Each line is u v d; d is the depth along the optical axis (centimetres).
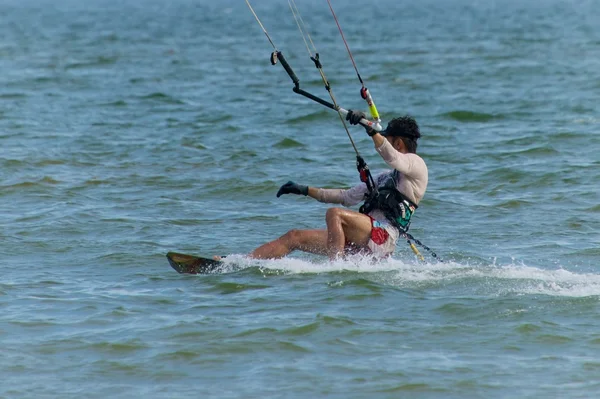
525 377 2409
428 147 6247
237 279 3203
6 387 2378
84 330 2742
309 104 8556
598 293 3027
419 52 14775
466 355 2550
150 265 3478
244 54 14625
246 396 2316
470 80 10575
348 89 9894
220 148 6159
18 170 5316
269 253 3319
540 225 4109
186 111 8100
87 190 4838
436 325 2756
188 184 5025
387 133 3189
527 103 8388
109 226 4081
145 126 7188
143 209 4438
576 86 9650
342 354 2558
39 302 3002
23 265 3472
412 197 3206
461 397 2306
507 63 12494
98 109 8206
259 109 8181
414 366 2473
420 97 9131
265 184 4972
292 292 3055
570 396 2302
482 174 5262
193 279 3256
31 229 4003
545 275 3247
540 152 5897
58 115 7769
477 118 7631
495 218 4259
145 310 2916
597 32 19475
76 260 3547
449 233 3975
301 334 2689
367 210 3244
